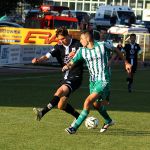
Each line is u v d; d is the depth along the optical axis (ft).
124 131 81.76
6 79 165.68
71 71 80.84
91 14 479.41
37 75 183.62
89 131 80.28
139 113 102.22
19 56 217.15
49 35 253.85
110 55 81.25
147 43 288.51
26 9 428.15
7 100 114.52
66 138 74.38
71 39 83.56
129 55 147.84
